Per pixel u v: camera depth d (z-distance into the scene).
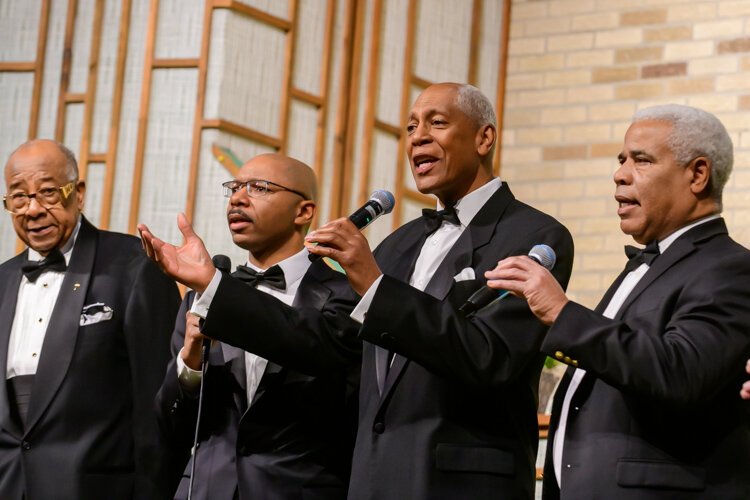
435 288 4.79
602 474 4.24
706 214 4.56
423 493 4.50
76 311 5.70
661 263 4.46
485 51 10.35
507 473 4.57
